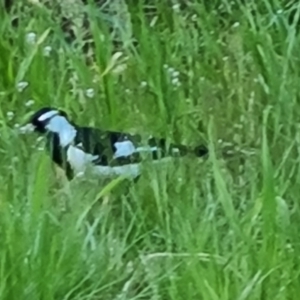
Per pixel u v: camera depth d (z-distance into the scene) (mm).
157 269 4324
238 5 6348
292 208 4719
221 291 4102
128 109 5531
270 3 6367
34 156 4809
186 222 4426
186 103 5539
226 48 6008
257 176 4918
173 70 5727
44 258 4168
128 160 4867
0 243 4262
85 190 4738
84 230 4508
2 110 5555
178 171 4840
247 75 5809
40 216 4320
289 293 4188
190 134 5309
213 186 4832
